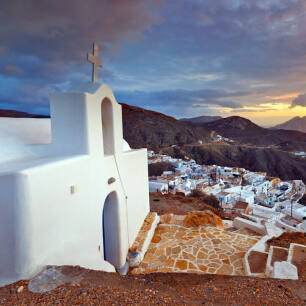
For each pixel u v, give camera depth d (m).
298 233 7.32
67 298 2.51
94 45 5.51
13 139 4.45
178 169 62.47
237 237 7.73
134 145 114.88
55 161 3.63
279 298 3.07
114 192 6.00
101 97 5.14
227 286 3.56
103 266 4.95
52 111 4.61
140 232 7.71
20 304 2.37
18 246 2.82
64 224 3.67
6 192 2.83
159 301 2.70
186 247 7.09
